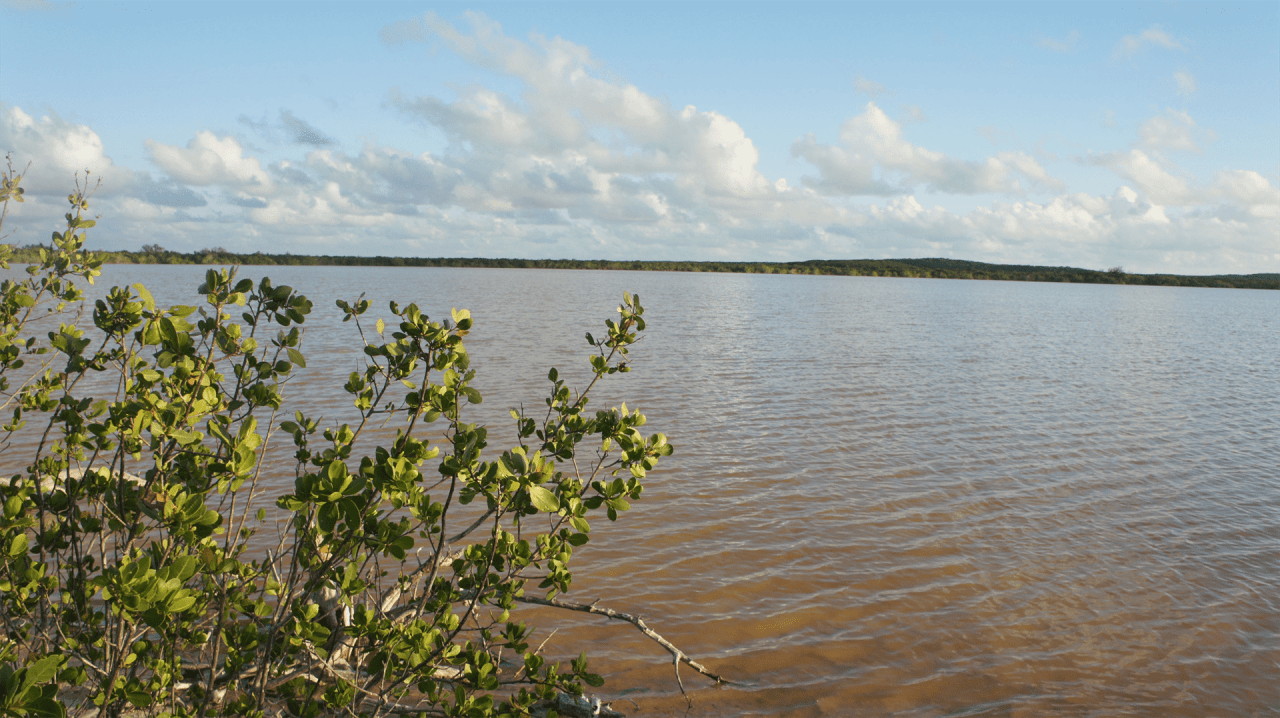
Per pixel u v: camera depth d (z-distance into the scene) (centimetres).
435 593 573
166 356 413
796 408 2022
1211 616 888
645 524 1127
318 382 2134
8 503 394
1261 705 724
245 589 461
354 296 7019
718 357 3044
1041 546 1084
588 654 781
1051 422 1923
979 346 3759
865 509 1220
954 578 977
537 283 12681
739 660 782
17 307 564
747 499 1253
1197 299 12838
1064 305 8888
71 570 464
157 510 352
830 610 888
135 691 375
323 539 396
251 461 382
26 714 257
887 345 3675
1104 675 768
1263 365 3344
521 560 489
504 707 533
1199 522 1191
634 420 552
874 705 713
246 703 438
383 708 542
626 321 600
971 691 738
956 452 1590
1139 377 2820
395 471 390
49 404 557
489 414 1791
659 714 688
